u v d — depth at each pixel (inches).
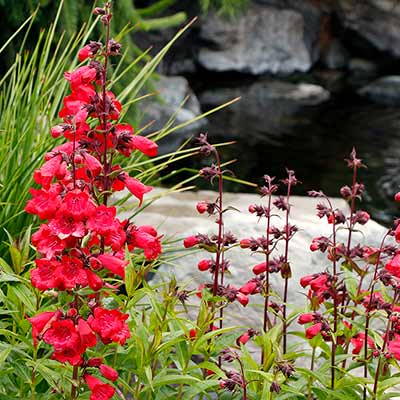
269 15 756.6
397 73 764.0
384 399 149.2
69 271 126.0
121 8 350.3
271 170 472.4
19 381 157.5
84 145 140.6
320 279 152.3
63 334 126.1
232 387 137.4
